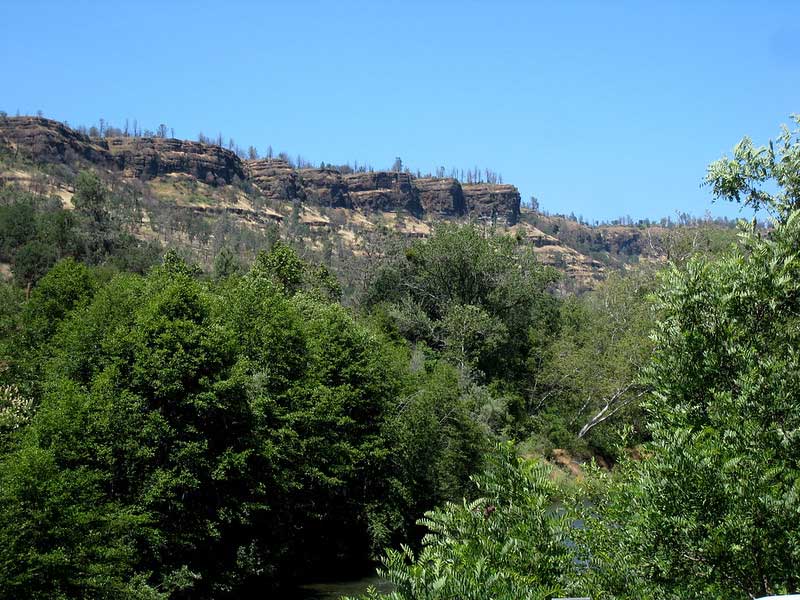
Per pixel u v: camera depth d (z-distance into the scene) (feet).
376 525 119.24
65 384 83.46
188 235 591.37
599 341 208.03
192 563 88.33
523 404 205.67
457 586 24.14
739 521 25.66
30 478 62.59
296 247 550.36
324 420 116.06
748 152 35.86
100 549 67.87
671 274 34.12
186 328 92.12
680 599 27.68
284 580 107.55
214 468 90.74
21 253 264.31
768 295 31.58
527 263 235.81
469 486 136.77
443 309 228.43
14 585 59.57
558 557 31.30
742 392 29.35
